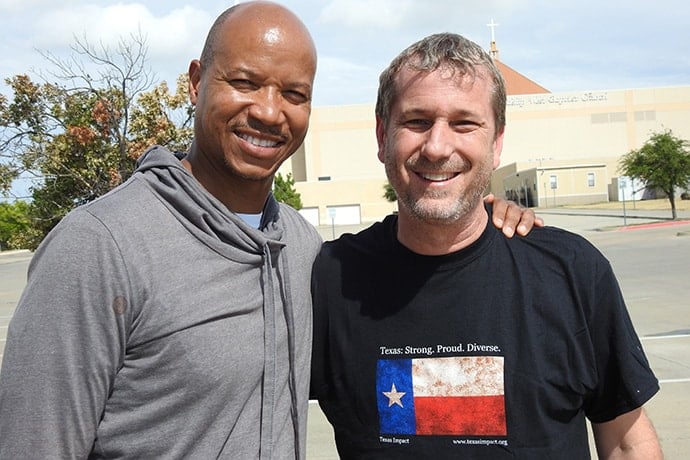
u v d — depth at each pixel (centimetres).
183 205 195
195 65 236
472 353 220
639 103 8300
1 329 1262
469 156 224
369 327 229
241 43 211
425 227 223
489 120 229
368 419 227
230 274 199
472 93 224
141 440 187
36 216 918
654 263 1714
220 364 190
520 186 6588
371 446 226
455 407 218
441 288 225
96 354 180
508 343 220
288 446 212
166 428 188
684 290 1259
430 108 222
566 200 6119
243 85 214
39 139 895
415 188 227
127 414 188
